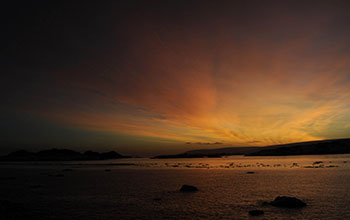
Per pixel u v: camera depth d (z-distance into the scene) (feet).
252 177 208.85
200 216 85.61
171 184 172.45
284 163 447.01
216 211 91.66
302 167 315.78
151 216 86.79
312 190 131.03
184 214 88.74
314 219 78.69
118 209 97.60
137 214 89.76
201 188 149.89
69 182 191.52
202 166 432.25
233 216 84.33
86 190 147.95
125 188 154.81
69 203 110.01
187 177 222.48
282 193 124.98
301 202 96.78
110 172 299.99
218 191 136.98
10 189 154.61
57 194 134.31
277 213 86.38
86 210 96.63
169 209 96.43
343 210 88.43
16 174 277.03
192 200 112.88
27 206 104.68
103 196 126.62
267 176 212.64
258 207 96.17
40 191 145.79
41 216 88.48
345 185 146.00
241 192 131.64
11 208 89.35
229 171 288.71
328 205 96.22
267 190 135.85
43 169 379.96
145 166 464.24
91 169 370.12
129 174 265.34
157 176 237.25
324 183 156.35
